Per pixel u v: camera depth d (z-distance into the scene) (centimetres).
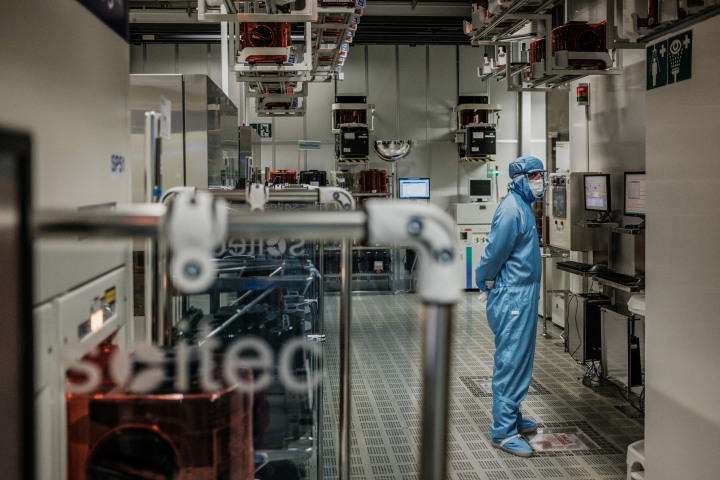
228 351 155
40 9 79
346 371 149
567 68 437
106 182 108
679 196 236
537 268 343
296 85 561
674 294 242
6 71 69
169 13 902
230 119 374
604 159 544
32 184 58
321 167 974
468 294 877
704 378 225
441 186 991
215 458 92
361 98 938
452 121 987
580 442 355
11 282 56
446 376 58
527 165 339
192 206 55
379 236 57
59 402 86
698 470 230
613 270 521
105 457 90
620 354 433
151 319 137
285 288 171
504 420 343
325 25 376
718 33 212
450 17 891
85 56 97
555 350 561
